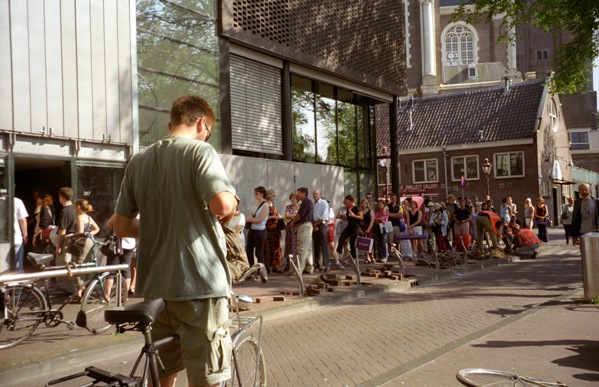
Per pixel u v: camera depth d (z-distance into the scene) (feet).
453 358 19.75
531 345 21.40
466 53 236.02
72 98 36.99
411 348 22.35
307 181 58.13
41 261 24.31
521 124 142.41
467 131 148.15
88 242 30.66
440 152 148.97
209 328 9.73
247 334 11.76
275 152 56.54
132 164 10.27
